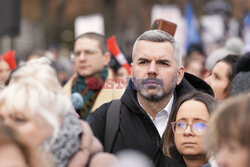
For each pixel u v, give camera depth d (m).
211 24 29.17
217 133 4.82
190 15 27.64
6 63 13.38
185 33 25.81
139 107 8.05
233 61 10.56
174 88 8.27
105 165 6.04
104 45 13.01
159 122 8.30
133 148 7.99
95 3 57.66
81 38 12.88
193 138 7.23
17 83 5.91
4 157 4.76
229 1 53.31
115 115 8.21
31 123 5.71
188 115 7.30
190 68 18.81
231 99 4.93
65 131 6.01
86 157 6.12
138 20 58.47
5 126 4.94
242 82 8.75
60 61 20.73
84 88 12.09
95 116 8.40
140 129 8.06
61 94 6.04
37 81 5.91
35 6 60.25
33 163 4.88
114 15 59.28
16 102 5.69
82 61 12.66
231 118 4.70
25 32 59.47
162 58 8.02
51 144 5.88
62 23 55.12
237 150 4.66
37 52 19.42
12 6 19.47
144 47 8.09
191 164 7.37
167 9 24.84
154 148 7.98
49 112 5.81
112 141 8.10
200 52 23.91
